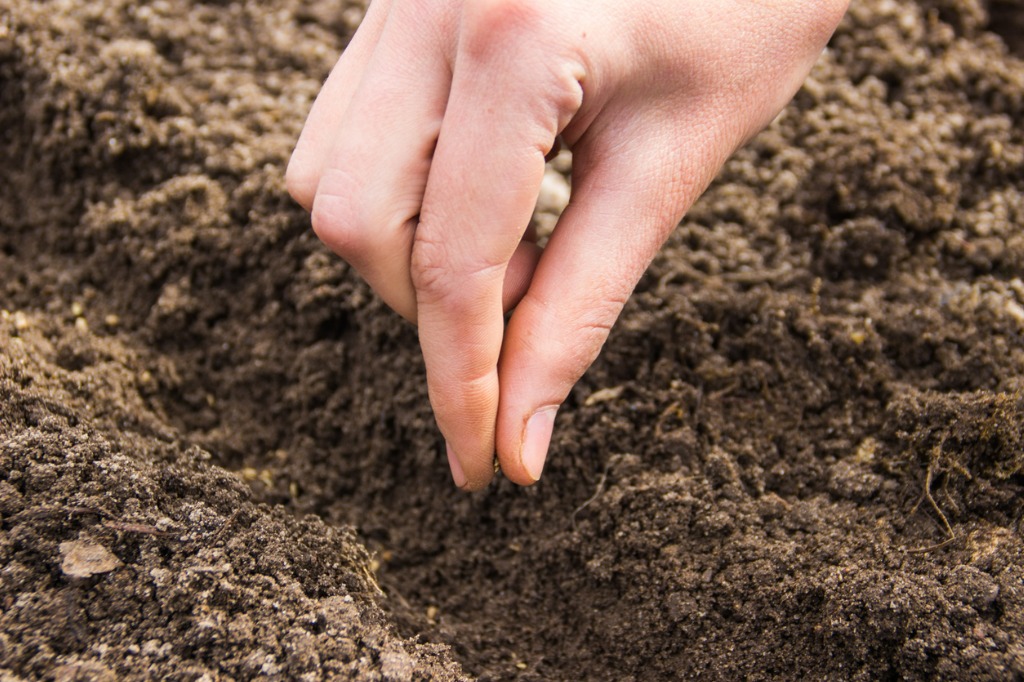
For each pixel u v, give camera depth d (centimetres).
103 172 50
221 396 48
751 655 41
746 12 40
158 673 39
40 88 50
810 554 42
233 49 54
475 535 46
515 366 40
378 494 47
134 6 54
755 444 45
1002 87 52
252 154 50
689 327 46
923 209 49
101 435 43
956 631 40
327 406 47
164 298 48
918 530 42
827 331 46
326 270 48
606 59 38
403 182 39
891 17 54
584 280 40
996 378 45
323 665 40
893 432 44
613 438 45
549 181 52
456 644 43
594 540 44
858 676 40
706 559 43
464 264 38
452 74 39
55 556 40
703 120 40
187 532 41
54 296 49
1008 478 42
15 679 39
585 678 42
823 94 52
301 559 42
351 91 41
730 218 50
